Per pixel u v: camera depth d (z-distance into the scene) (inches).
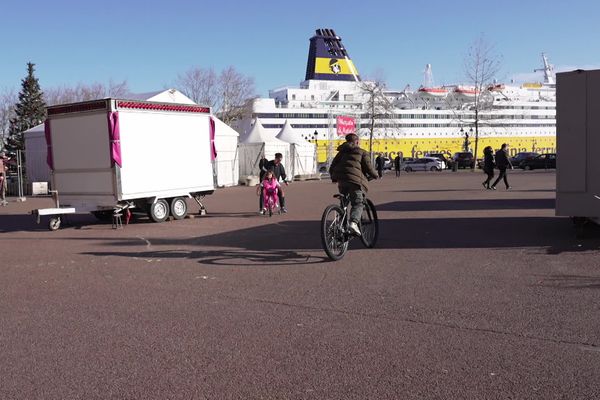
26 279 294.2
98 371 165.9
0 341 194.1
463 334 192.5
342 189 337.7
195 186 599.8
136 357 176.7
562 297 235.9
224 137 1311.5
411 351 177.5
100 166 522.6
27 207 804.0
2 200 887.7
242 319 215.3
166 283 278.2
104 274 303.4
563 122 366.3
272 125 3078.2
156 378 160.1
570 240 375.9
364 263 317.1
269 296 248.7
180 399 146.6
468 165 2432.3
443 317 212.5
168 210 570.6
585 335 188.7
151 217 553.3
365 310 224.2
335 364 168.1
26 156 1168.2
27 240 448.1
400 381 154.8
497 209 598.9
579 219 383.9
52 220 512.4
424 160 2337.6
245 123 2039.9
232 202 808.9
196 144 600.4
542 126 3646.7
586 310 216.7
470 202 698.2
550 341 183.6
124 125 521.3
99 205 528.4
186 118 586.6
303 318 215.3
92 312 228.4
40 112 1995.6
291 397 146.6
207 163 614.5
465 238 398.6
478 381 153.6
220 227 504.7
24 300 249.6
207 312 225.8
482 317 211.3
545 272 282.7
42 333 202.1
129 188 526.9
